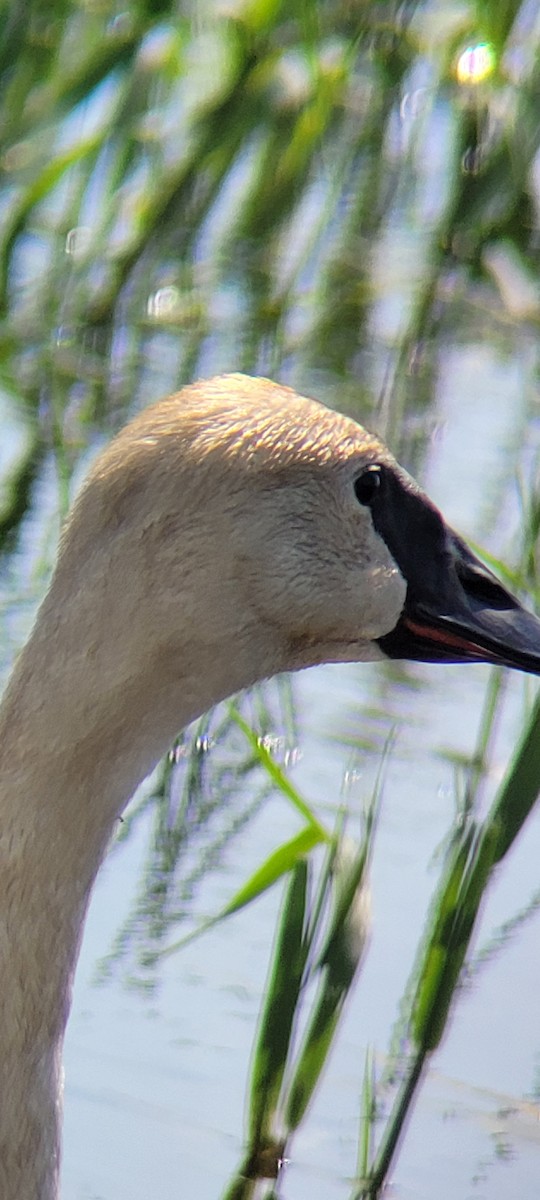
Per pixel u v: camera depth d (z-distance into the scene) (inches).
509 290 683.4
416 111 681.6
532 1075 367.9
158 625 264.7
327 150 683.4
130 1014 377.4
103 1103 355.6
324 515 284.7
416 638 299.1
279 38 645.3
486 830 334.6
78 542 264.5
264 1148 337.7
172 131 683.4
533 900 417.7
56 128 661.9
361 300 689.6
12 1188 266.4
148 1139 346.9
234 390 282.7
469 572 303.3
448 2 677.3
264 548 275.1
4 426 591.8
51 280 653.9
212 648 272.1
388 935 399.9
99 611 261.7
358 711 473.4
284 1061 332.8
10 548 524.4
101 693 261.4
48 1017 267.0
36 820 262.8
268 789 443.5
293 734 459.5
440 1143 351.9
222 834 430.0
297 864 327.0
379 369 664.4
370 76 674.8
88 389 619.8
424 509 299.4
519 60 659.4
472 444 609.9
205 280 677.9
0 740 264.7
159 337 651.5
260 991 383.2
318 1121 355.9
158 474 266.5
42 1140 267.7
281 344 656.4
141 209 673.6
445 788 443.8
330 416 289.4
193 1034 372.2
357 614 290.0
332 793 443.8
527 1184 341.1
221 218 707.4
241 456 273.4
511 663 298.8
